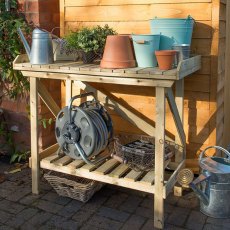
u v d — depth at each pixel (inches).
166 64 93.7
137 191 117.6
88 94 115.5
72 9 128.3
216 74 113.6
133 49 102.0
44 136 137.9
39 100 133.6
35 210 107.0
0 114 143.4
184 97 119.3
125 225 99.7
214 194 101.5
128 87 126.3
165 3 115.0
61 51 114.2
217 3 109.0
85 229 98.0
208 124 117.9
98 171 106.0
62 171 110.5
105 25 114.0
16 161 141.6
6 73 137.3
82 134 104.9
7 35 133.2
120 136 127.7
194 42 114.0
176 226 99.3
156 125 94.7
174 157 120.9
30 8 130.2
